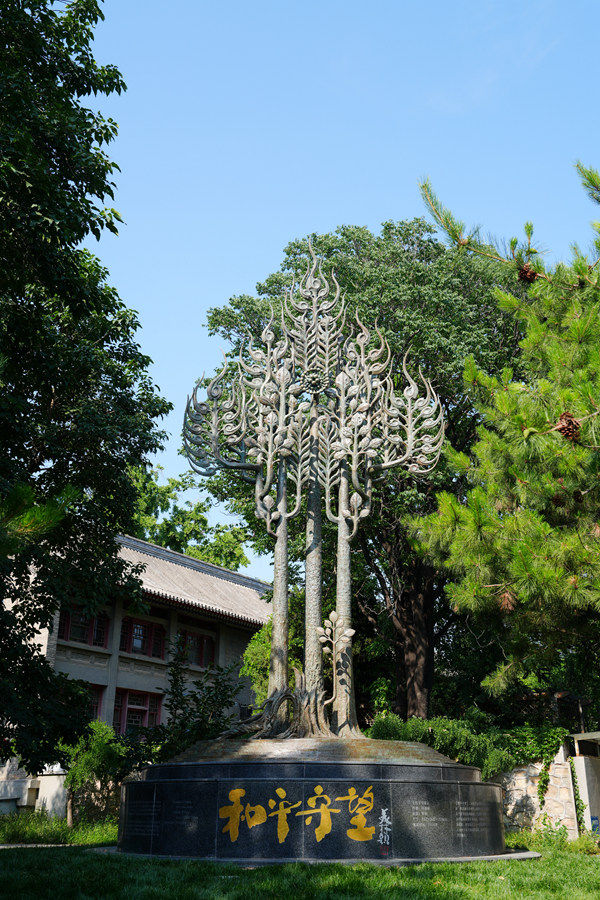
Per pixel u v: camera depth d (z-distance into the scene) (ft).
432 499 68.69
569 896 24.50
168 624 94.84
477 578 41.86
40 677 52.26
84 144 45.98
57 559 56.08
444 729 57.41
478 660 72.28
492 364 67.26
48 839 57.98
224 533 135.54
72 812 63.67
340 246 76.95
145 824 33.76
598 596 36.70
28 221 42.63
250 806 31.68
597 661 58.08
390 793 32.19
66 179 46.50
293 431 43.19
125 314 61.87
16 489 17.80
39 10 45.78
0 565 46.50
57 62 48.03
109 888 24.06
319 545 42.60
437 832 32.50
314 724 37.96
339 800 31.63
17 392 54.60
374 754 34.65
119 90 49.83
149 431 60.34
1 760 55.01
